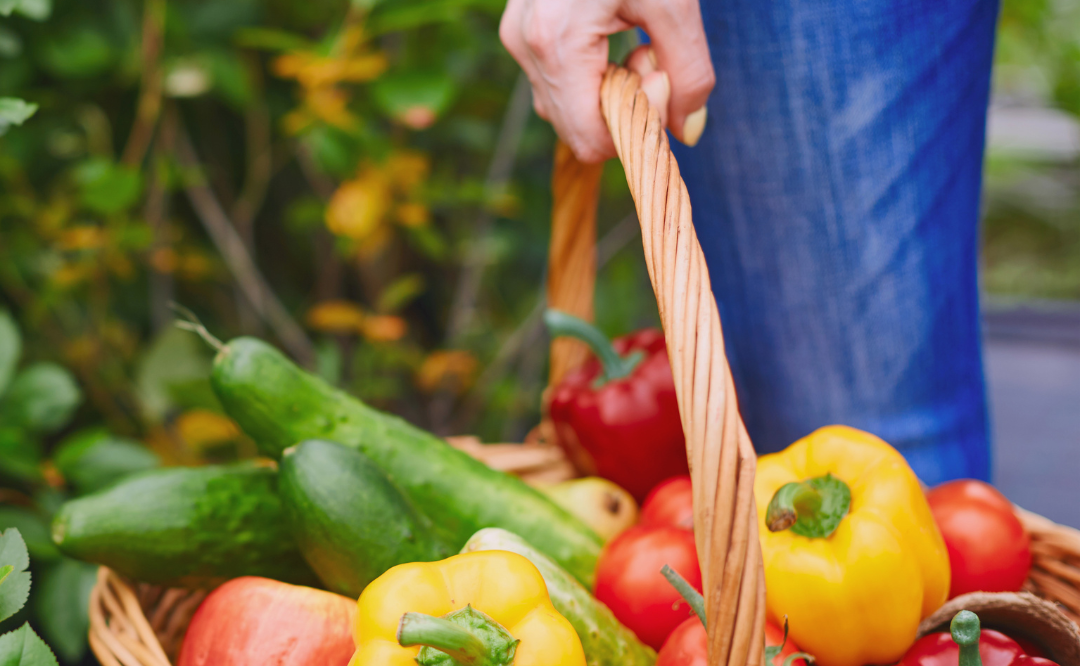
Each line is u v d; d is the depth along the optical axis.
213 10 1.55
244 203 1.63
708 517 1.08
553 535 1.26
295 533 1.21
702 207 1.33
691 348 1.09
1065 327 2.64
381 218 1.54
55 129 1.54
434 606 1.13
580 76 1.19
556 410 1.39
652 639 1.23
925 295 1.32
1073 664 1.17
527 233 1.89
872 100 1.27
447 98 1.44
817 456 1.22
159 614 1.25
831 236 1.31
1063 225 3.64
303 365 1.66
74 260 1.56
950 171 1.30
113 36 1.51
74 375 1.58
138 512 1.22
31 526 1.35
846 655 1.18
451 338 1.75
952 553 1.24
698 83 1.21
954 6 1.27
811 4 1.26
